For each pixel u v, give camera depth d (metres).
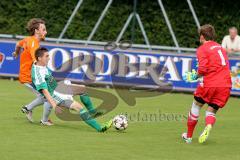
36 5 57.59
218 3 54.66
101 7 56.59
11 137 25.55
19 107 34.06
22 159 21.78
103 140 25.48
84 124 29.14
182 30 55.19
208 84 24.58
